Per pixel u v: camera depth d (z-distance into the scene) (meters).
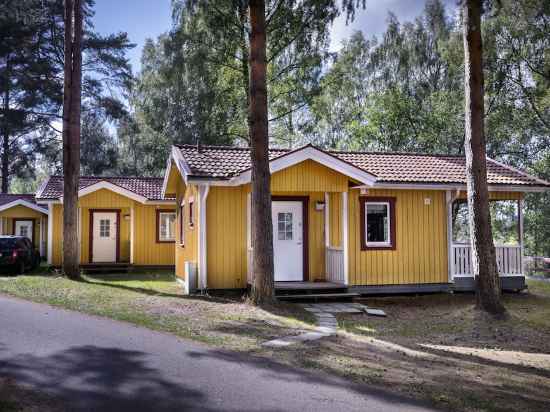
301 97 29.12
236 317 10.94
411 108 31.77
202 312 11.38
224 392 6.19
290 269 15.62
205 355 7.82
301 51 23.70
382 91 35.28
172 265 24.09
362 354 8.33
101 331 9.25
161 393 6.10
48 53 36.00
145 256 23.78
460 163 18.28
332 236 15.85
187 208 16.83
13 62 35.06
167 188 20.28
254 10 12.54
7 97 35.50
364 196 15.92
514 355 9.65
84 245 23.83
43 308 11.55
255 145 12.43
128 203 23.22
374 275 15.79
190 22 21.89
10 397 5.76
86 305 11.91
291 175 14.15
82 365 7.11
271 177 13.99
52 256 22.44
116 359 7.43
